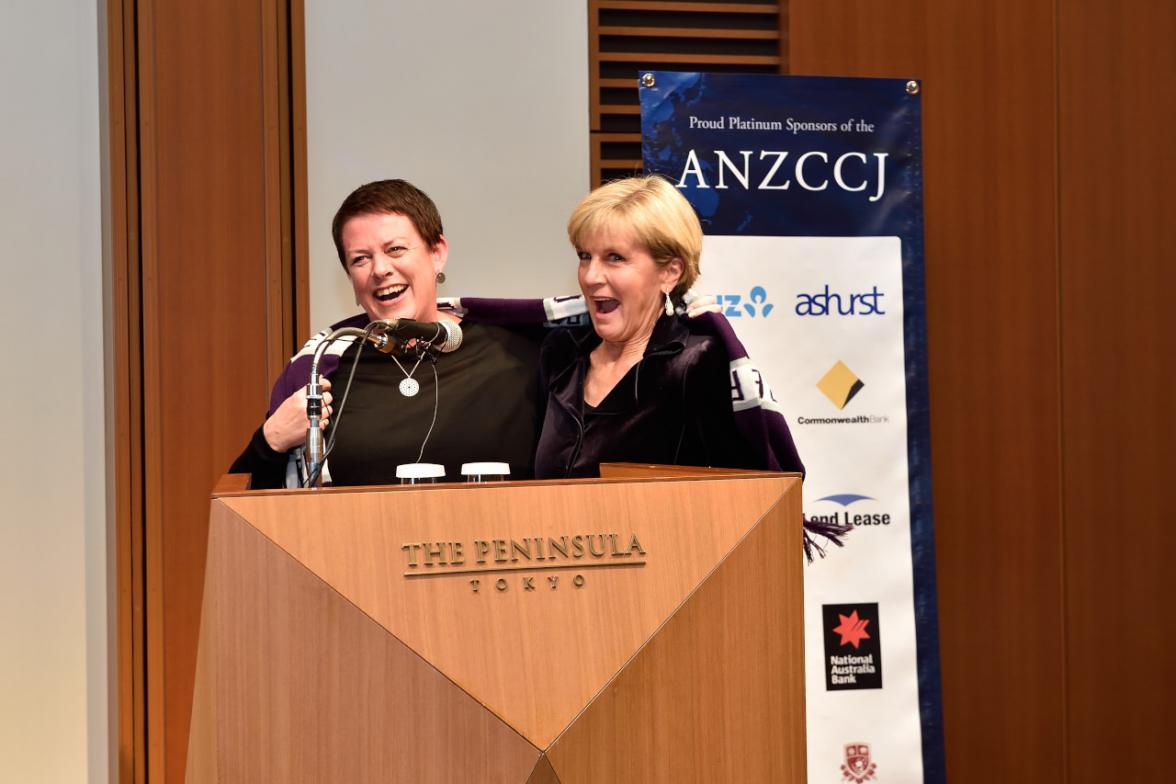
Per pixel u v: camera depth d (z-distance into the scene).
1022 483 2.85
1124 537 2.89
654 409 2.00
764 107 2.45
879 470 2.47
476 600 1.03
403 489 1.05
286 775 1.01
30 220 2.58
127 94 2.65
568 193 2.77
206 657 1.09
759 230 2.44
